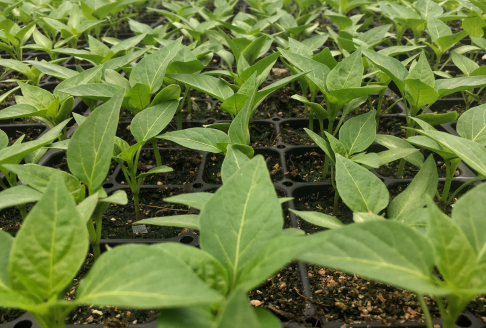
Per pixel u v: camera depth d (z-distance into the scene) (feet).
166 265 0.51
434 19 1.52
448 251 0.53
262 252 0.54
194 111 1.67
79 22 1.86
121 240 0.93
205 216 0.60
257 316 0.52
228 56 1.59
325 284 0.84
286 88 1.83
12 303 0.50
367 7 2.10
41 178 0.70
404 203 0.74
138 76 1.08
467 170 1.14
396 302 0.79
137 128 0.95
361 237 0.54
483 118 0.90
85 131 0.71
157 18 3.00
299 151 1.31
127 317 0.78
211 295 0.47
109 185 1.14
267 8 2.20
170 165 1.28
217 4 2.31
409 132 1.11
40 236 0.53
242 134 0.89
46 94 1.09
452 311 0.56
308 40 1.60
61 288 0.54
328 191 1.12
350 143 0.93
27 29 1.68
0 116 0.97
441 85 1.03
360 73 1.01
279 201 0.60
